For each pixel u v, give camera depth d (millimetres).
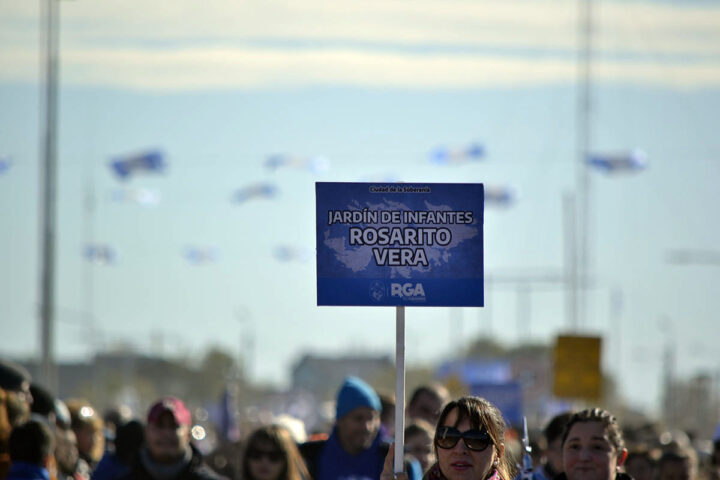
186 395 152000
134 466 14656
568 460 11680
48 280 38000
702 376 106562
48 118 38062
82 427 18859
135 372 146625
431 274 11008
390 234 11039
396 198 11070
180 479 14609
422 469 16016
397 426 10859
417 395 17906
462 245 11031
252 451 14922
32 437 13516
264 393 161250
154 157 42375
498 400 31297
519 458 16516
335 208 11062
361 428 15688
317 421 81250
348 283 11000
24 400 15305
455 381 31547
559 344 28969
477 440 10633
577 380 28797
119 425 16734
